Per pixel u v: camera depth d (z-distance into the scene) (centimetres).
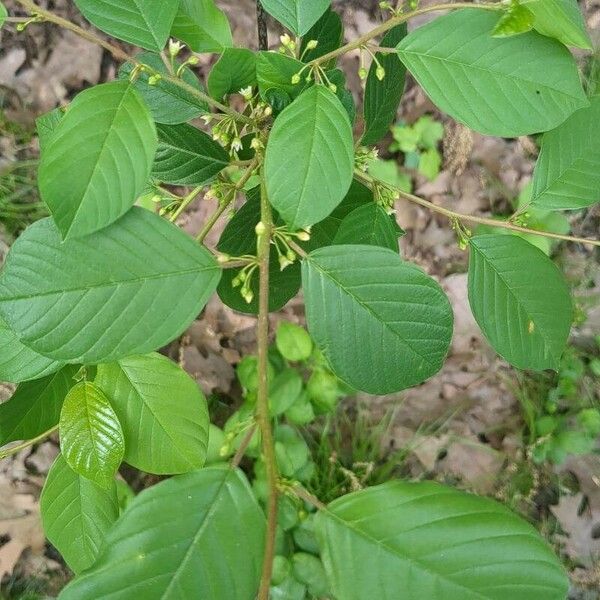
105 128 21
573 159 26
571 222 68
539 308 27
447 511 21
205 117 27
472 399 68
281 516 54
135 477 62
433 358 23
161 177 28
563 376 66
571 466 67
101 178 20
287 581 54
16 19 22
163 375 25
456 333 68
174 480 21
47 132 30
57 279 21
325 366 57
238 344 65
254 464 58
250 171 26
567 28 21
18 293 21
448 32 22
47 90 66
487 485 66
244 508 21
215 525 21
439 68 22
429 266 69
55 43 65
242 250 28
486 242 27
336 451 64
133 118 21
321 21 28
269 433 20
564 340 27
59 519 26
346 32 64
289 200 21
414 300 23
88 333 21
